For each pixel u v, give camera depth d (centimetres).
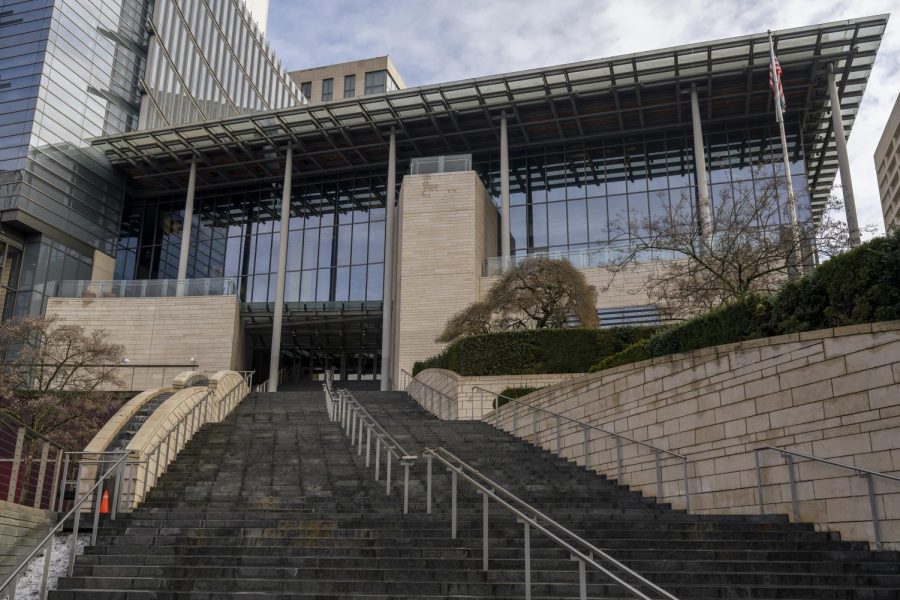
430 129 3809
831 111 3281
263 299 4069
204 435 1677
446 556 845
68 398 2328
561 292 2416
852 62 3166
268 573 802
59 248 3762
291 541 895
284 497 1137
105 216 4091
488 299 2478
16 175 3597
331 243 4081
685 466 1102
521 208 3778
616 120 3659
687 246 2041
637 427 1270
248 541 901
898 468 816
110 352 2547
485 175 3934
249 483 1252
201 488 1219
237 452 1488
